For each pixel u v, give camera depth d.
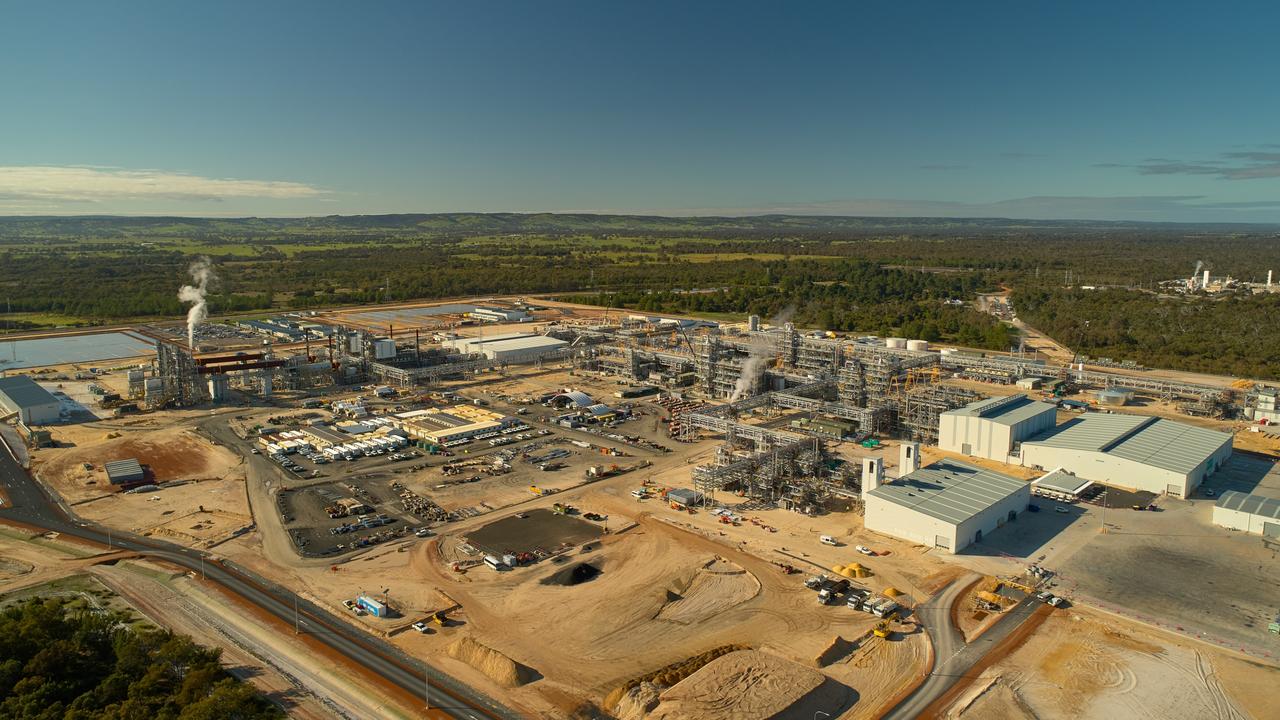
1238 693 78.88
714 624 92.31
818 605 96.81
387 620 92.06
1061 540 116.00
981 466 152.00
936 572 105.75
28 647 77.94
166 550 111.25
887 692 78.75
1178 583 102.31
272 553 110.56
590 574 104.75
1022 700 77.69
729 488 138.38
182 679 76.75
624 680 80.88
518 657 84.94
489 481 141.88
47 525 120.06
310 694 76.75
